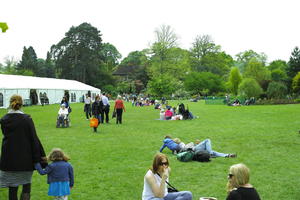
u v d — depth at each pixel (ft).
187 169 28.04
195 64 299.38
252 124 64.44
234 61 387.96
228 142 42.52
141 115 92.38
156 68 218.59
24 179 16.71
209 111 106.01
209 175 26.04
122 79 338.34
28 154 16.63
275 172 26.89
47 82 171.94
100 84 278.26
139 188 22.84
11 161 16.28
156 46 219.41
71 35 277.44
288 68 239.30
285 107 118.21
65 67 274.77
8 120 16.60
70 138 46.44
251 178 25.13
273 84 169.78
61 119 60.80
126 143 42.06
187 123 68.18
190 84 251.19
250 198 12.96
